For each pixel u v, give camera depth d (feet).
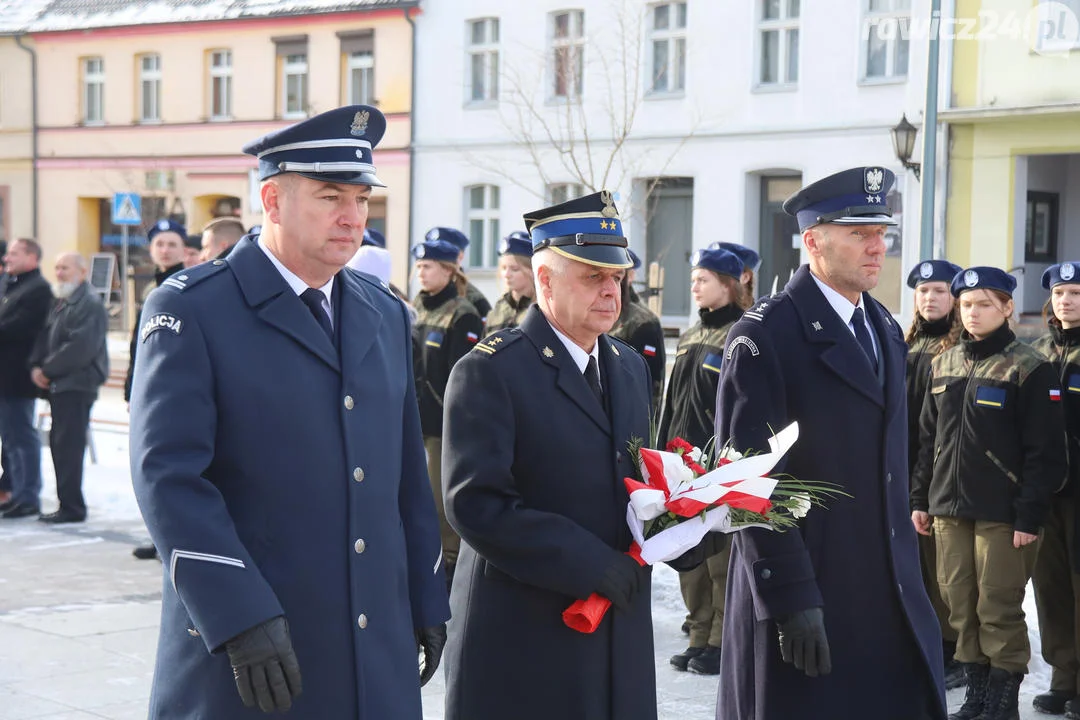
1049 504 18.26
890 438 13.35
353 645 10.21
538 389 11.80
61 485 32.37
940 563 19.31
